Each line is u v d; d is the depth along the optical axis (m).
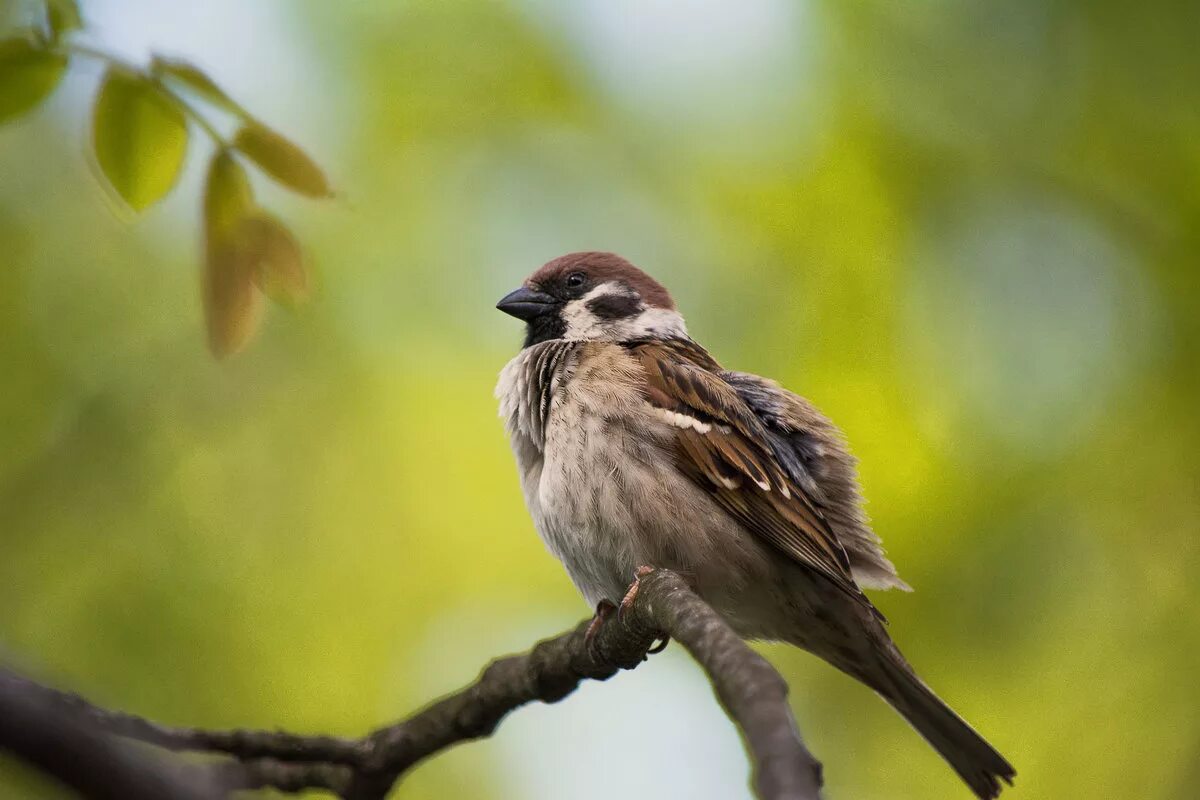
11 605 10.36
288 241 5.90
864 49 11.86
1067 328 11.00
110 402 11.10
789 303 11.33
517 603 11.42
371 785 7.44
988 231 11.40
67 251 11.41
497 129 12.22
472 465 11.66
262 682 10.66
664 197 12.00
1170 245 11.16
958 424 10.62
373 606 11.16
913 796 10.37
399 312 11.89
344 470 11.50
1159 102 11.34
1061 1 11.43
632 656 7.11
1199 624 10.05
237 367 11.39
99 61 5.67
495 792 10.66
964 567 10.19
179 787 3.54
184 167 5.74
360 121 12.05
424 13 12.25
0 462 10.75
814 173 11.65
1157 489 10.38
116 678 10.27
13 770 4.19
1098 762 9.95
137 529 10.85
